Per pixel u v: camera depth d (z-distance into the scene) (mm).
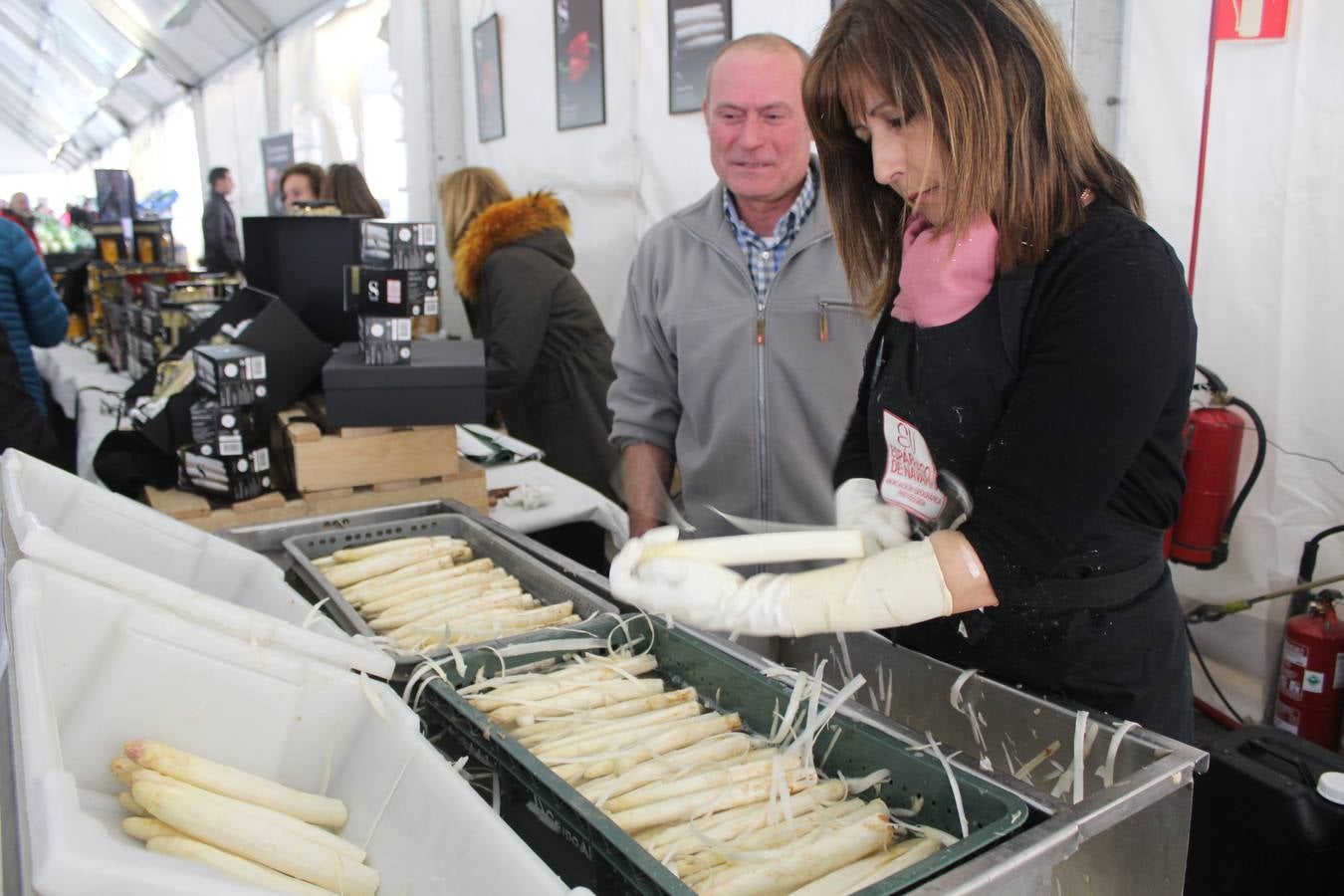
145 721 888
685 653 1303
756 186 1750
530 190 4328
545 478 2500
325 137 6656
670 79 3176
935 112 954
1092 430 955
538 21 4000
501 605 1539
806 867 898
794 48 1746
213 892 581
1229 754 1757
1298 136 2023
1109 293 961
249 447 1975
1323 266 2051
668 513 1961
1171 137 2186
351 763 954
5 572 964
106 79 12305
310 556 1790
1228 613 2369
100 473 2035
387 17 5543
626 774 1040
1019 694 1178
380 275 2000
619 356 2080
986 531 990
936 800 972
